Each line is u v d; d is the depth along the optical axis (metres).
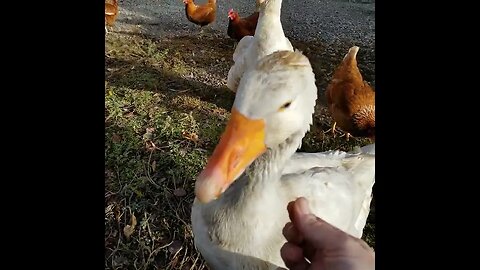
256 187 0.33
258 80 0.29
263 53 0.60
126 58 0.89
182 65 0.88
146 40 0.97
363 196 0.45
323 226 0.32
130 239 0.54
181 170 0.62
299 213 0.33
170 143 0.66
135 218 0.55
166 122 0.71
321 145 0.71
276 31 0.59
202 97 0.79
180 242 0.54
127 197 0.58
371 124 0.63
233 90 0.72
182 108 0.75
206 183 0.28
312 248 0.33
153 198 0.58
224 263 0.36
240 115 0.29
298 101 0.31
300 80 0.30
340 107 0.65
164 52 0.92
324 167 0.43
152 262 0.52
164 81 0.82
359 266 0.30
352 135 0.68
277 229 0.35
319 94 0.81
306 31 1.03
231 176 0.29
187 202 0.58
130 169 0.62
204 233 0.36
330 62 0.91
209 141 0.68
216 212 0.35
